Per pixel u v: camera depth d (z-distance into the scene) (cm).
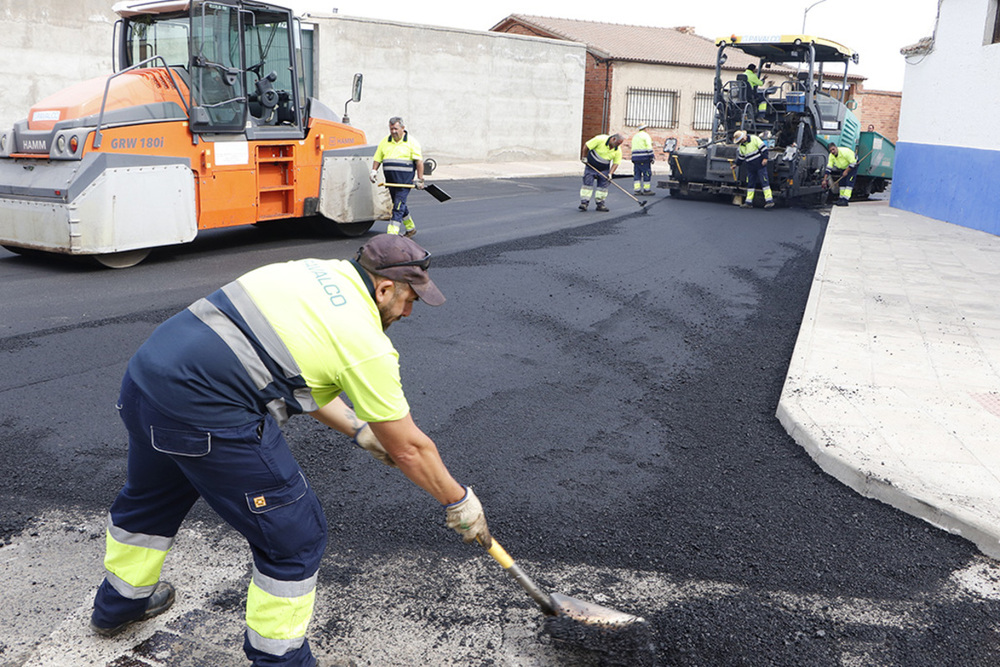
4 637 265
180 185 831
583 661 265
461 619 287
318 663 256
